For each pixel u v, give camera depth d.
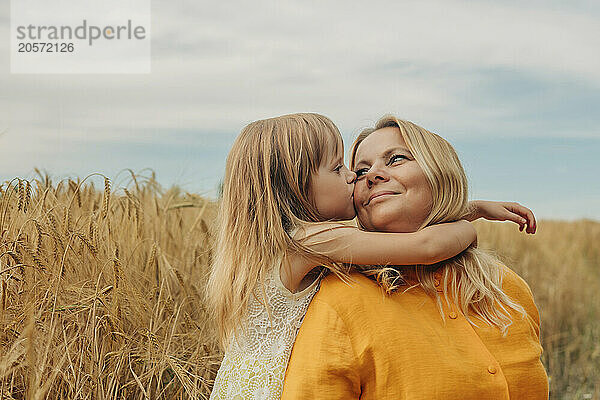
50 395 1.95
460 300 1.79
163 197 3.10
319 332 1.64
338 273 1.73
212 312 2.43
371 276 1.81
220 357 2.51
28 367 1.84
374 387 1.61
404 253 1.72
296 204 1.80
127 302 2.30
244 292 1.79
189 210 3.42
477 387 1.62
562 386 4.40
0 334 1.88
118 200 2.63
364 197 1.87
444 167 1.85
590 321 5.48
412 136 1.88
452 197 1.87
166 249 2.93
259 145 1.84
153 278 2.49
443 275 1.83
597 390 4.14
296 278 1.75
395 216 1.80
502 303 1.85
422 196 1.82
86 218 2.43
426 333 1.66
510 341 1.78
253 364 1.75
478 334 1.75
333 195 1.81
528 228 2.12
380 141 1.91
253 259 1.78
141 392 2.20
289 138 1.81
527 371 1.75
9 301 2.01
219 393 1.83
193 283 2.73
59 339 2.06
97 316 2.11
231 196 1.88
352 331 1.63
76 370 2.00
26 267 2.07
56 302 2.04
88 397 1.96
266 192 1.80
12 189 2.18
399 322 1.65
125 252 2.52
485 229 6.25
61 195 2.63
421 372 1.59
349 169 2.04
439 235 1.77
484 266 1.89
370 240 1.73
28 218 2.21
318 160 1.80
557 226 8.54
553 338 4.97
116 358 2.11
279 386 1.70
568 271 6.18
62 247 2.15
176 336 2.44
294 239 1.75
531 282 5.64
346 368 1.60
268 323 1.77
